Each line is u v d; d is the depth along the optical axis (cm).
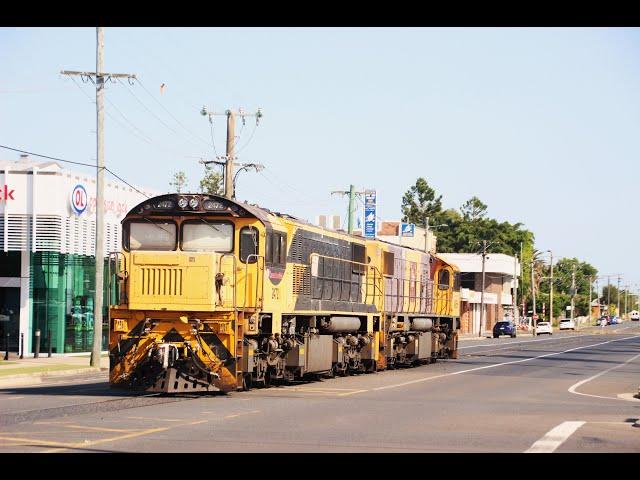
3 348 4991
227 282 2634
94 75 4278
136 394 2717
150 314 2605
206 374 2570
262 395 2686
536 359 5494
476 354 6169
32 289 4938
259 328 2778
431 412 2294
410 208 17338
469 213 18088
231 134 5547
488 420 2142
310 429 1891
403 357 4450
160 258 2597
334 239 3566
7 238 4875
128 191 5759
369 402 2533
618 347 7806
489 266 13650
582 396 2955
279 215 3092
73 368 4041
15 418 2025
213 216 2714
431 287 5044
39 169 4866
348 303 3681
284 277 2973
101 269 4269
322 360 3359
